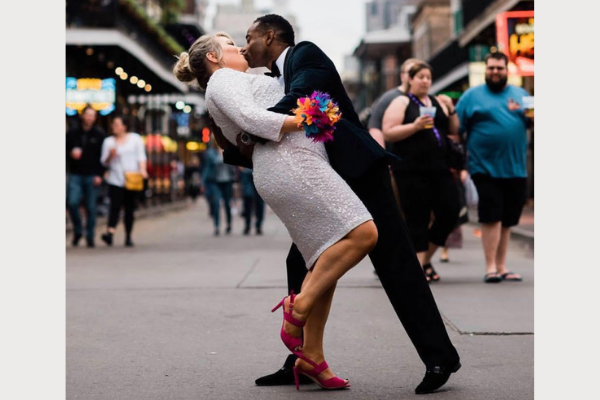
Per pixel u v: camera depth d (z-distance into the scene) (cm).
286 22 405
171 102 2648
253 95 384
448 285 743
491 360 456
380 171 390
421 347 388
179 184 3105
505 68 741
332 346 498
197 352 489
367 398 384
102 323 579
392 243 387
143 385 415
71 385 416
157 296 698
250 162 406
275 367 451
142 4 2784
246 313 614
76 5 1736
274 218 2080
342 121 383
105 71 2064
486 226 757
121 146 1219
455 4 3612
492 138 740
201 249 1172
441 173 718
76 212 1214
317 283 377
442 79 3034
